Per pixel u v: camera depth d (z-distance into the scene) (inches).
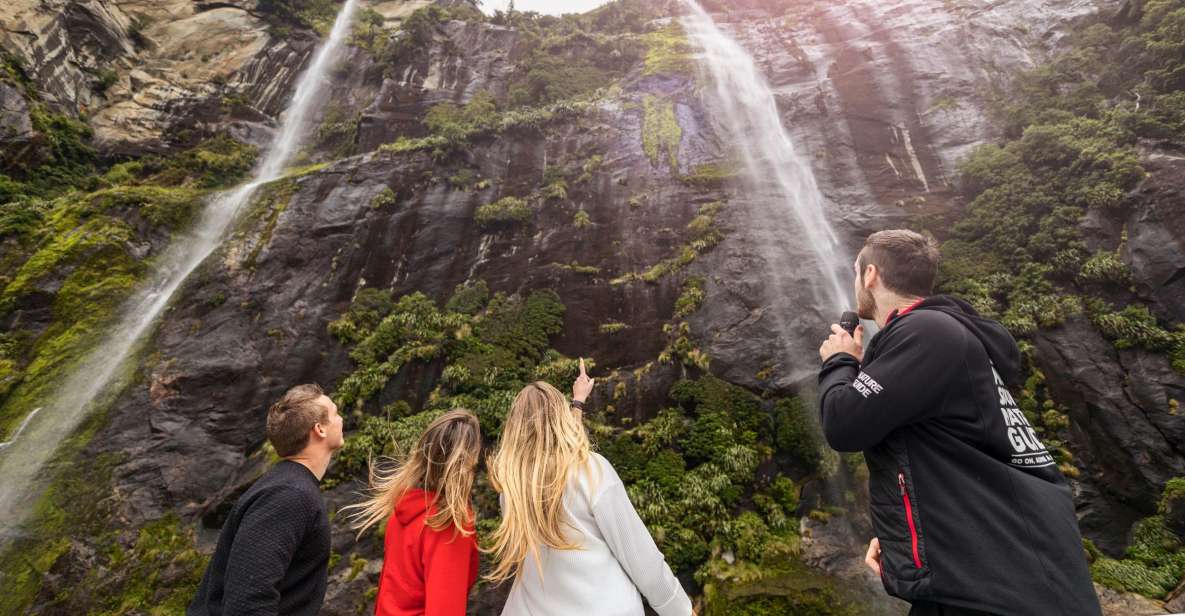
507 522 90.7
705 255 656.4
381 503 115.3
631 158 805.9
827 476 461.7
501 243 701.3
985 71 838.5
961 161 714.2
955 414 63.2
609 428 509.7
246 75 1207.6
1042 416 461.1
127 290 598.2
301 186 739.4
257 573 92.2
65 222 644.1
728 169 776.3
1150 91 626.2
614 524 87.0
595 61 1136.8
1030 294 528.4
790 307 589.6
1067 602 53.6
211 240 682.2
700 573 400.8
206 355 542.0
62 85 992.9
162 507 447.2
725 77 986.1
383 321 593.9
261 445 502.0
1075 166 589.9
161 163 904.9
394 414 516.4
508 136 859.4
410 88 1061.8
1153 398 437.4
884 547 67.7
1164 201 515.2
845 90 895.7
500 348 570.3
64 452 464.8
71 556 405.1
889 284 80.6
